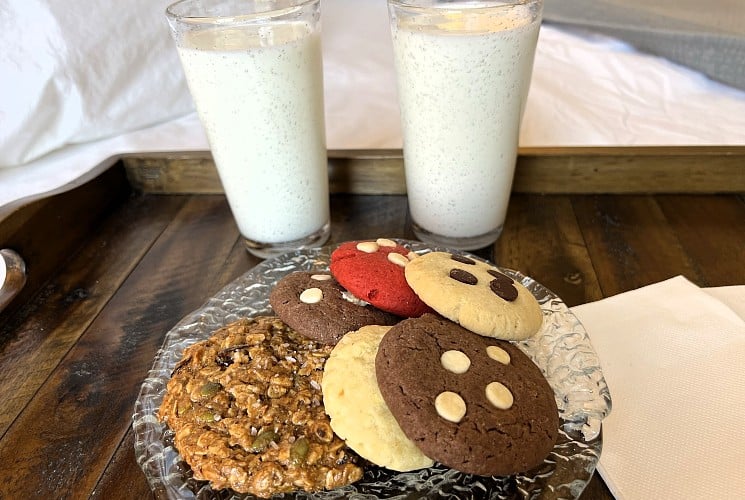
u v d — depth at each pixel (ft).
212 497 0.63
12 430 0.76
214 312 0.88
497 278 0.76
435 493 0.62
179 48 0.89
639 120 1.45
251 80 0.87
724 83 1.65
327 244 1.11
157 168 1.26
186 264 1.08
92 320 0.95
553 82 1.69
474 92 0.87
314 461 0.63
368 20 2.26
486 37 0.82
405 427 0.59
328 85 1.72
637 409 0.72
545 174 1.20
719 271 0.99
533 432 0.60
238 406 0.69
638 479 0.64
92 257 1.10
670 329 0.82
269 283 0.93
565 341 0.77
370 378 0.66
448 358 0.64
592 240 1.08
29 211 1.01
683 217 1.13
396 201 1.23
